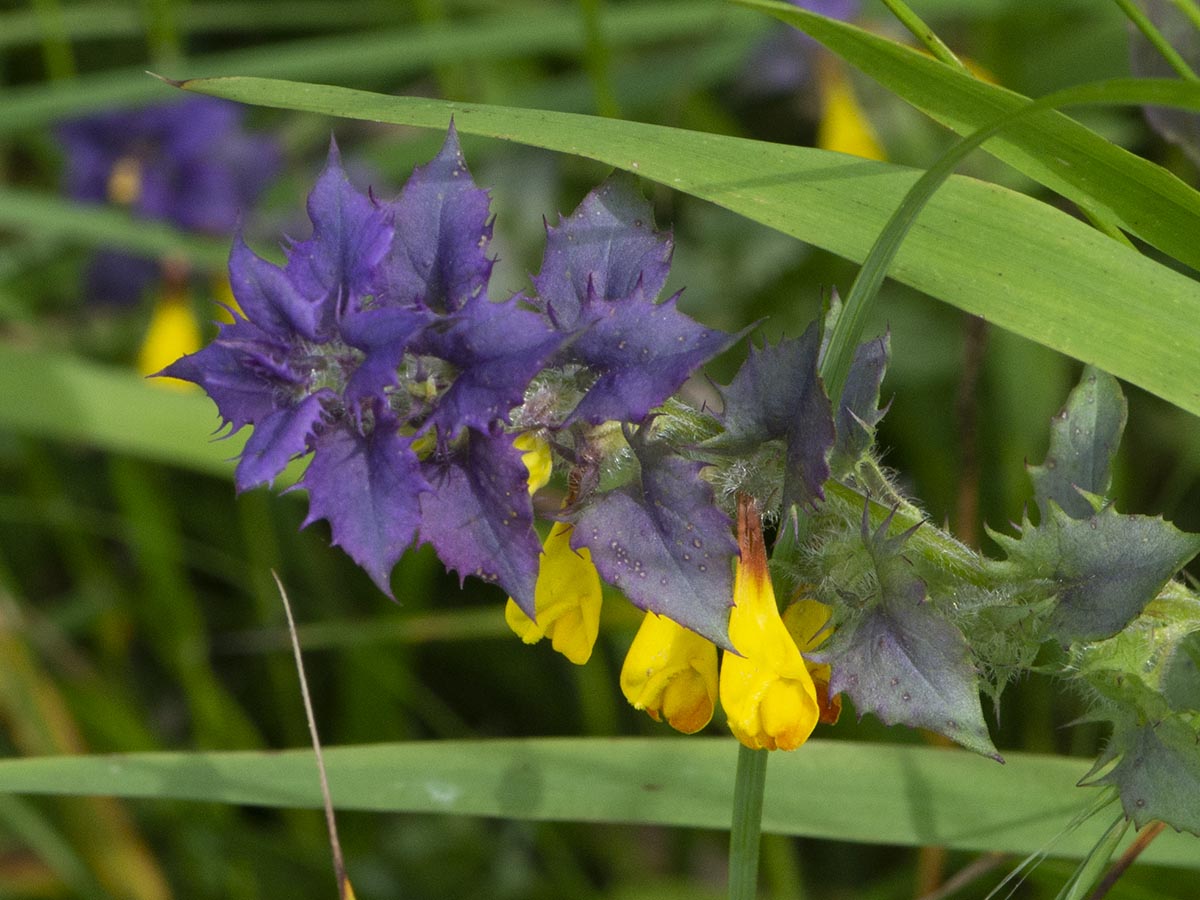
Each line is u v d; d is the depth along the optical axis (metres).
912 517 0.43
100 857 0.61
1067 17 0.69
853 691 0.42
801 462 0.42
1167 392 0.43
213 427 0.59
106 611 0.70
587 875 0.64
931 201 0.44
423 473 0.42
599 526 0.41
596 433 0.42
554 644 0.43
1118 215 0.44
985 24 0.70
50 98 0.71
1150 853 0.47
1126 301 0.43
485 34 0.70
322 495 0.41
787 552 0.43
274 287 0.41
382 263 0.42
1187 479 0.62
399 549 0.41
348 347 0.41
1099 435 0.45
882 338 0.43
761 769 0.43
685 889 0.58
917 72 0.43
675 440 0.42
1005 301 0.43
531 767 0.48
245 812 0.68
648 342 0.41
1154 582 0.42
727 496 0.43
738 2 0.43
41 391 0.58
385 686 0.65
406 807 0.48
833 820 0.47
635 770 0.48
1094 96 0.41
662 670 0.42
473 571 0.41
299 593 0.71
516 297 0.41
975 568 0.43
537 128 0.44
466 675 0.68
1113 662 0.43
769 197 0.44
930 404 0.65
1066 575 0.43
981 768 0.47
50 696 0.62
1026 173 0.44
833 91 0.71
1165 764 0.43
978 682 0.42
